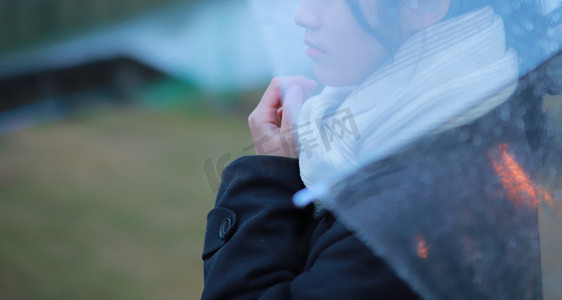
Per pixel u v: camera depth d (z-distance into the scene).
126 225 4.70
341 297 0.80
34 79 7.92
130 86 8.45
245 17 8.98
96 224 4.68
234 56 8.74
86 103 7.93
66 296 3.69
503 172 0.78
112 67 8.50
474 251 0.73
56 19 8.46
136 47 8.59
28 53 7.92
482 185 0.75
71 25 8.54
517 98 0.82
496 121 0.79
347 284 0.80
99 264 4.10
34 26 8.23
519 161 0.80
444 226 0.72
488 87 0.78
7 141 6.58
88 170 5.86
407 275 0.71
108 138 6.86
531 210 0.80
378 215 0.72
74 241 4.38
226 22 8.86
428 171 0.74
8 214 4.76
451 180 0.74
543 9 0.88
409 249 0.71
